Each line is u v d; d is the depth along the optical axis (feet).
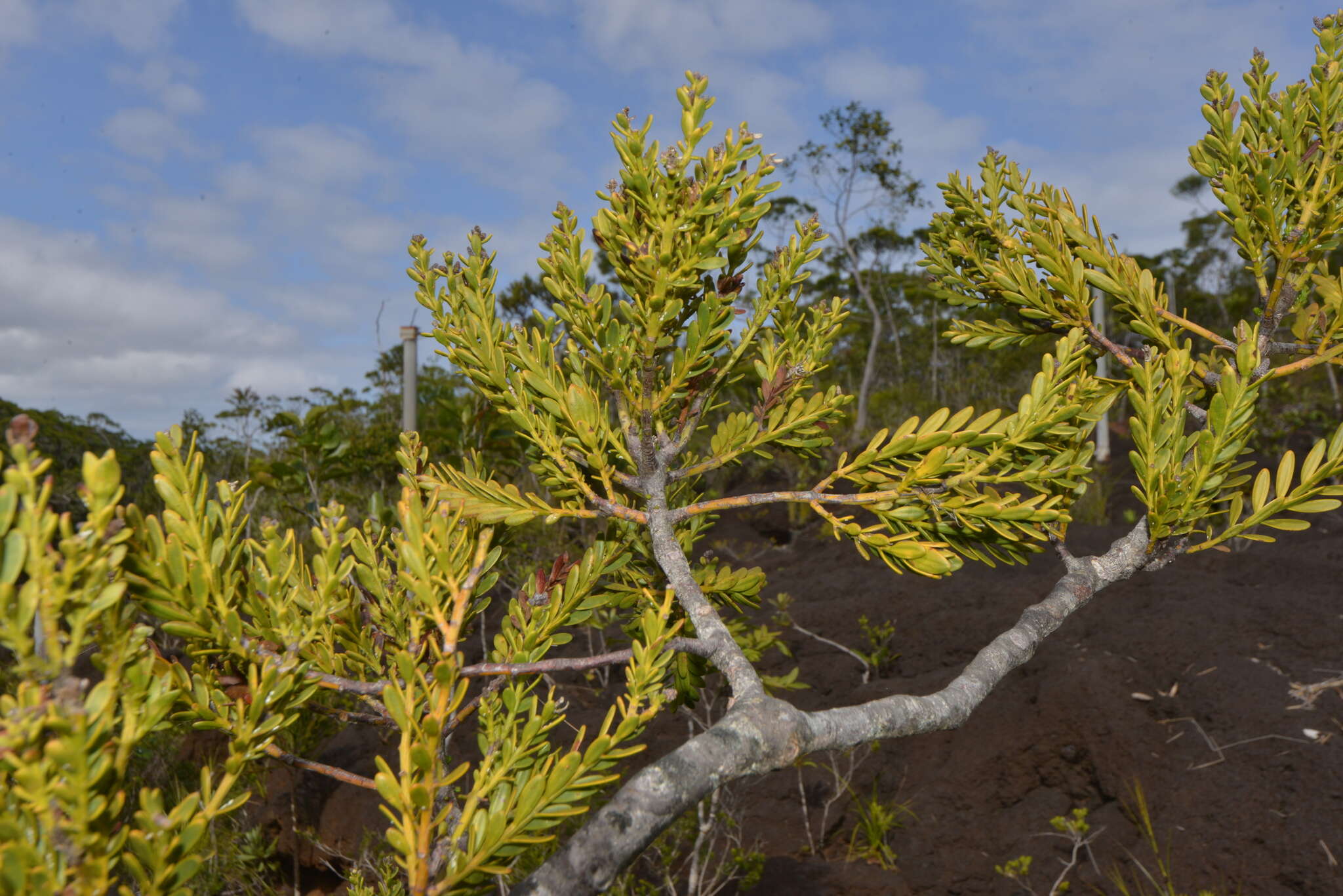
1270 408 40.16
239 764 2.61
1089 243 4.80
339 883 13.05
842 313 4.20
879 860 12.26
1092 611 17.15
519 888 2.23
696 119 3.42
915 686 15.44
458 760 12.19
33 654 2.16
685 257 3.48
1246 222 4.51
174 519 2.83
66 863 2.09
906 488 3.68
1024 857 11.23
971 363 72.43
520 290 35.65
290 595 3.00
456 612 2.94
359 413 26.99
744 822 13.34
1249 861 10.21
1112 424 45.03
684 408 4.10
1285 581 18.07
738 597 4.65
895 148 65.67
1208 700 13.02
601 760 2.69
